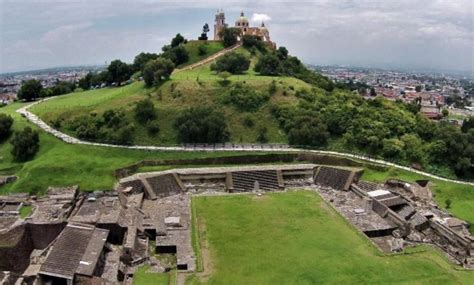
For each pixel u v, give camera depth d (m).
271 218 82.88
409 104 151.88
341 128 121.25
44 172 96.75
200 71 165.62
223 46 194.62
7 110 143.00
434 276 62.81
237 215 84.38
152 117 122.88
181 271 63.72
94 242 68.12
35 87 169.38
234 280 61.38
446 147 108.69
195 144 117.62
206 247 71.06
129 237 71.38
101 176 97.12
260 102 132.12
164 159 107.50
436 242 76.56
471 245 71.75
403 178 101.31
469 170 105.25
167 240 73.38
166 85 141.38
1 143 112.81
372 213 85.88
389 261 67.12
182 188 98.81
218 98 133.00
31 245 72.81
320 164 111.12
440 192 95.44
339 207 88.94
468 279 62.25
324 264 65.62
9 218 78.81
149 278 62.47
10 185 94.38
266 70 165.12
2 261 67.88
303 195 96.19
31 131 109.94
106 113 121.44
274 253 68.94
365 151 114.81
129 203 87.31
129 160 105.88
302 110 127.06
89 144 112.44
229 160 109.56
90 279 59.72
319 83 172.62
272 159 111.62
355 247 71.19
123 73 185.88
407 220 82.25
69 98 158.88
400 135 118.31
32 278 61.69
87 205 83.25
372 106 135.00
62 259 62.97
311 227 78.75
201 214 84.88
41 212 78.31
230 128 123.56
